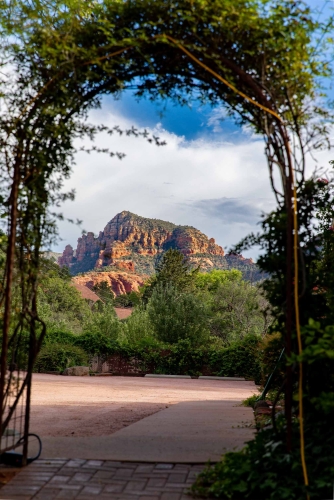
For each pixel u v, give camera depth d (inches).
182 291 1955.0
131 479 154.3
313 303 163.2
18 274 157.8
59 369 727.7
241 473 144.4
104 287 3964.1
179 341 817.5
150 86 164.1
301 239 161.0
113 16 153.3
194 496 140.9
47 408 327.6
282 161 155.5
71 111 159.3
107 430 242.8
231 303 1305.4
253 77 153.0
